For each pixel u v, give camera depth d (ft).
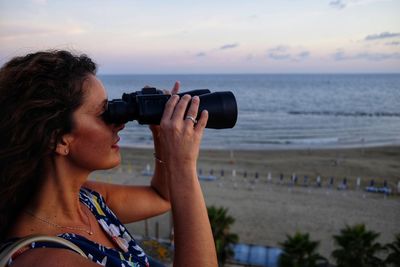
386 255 70.18
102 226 4.93
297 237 57.62
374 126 248.11
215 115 4.41
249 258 58.85
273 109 340.39
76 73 4.07
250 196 101.24
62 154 4.11
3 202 3.93
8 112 3.69
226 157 152.25
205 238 3.86
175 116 4.08
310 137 209.46
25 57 4.11
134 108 4.43
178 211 3.93
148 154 157.89
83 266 3.47
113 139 4.48
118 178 118.01
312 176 123.03
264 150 169.58
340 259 57.21
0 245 3.80
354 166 136.56
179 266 3.76
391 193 105.70
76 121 4.02
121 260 4.48
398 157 151.84
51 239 3.63
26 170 3.83
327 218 86.53
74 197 4.49
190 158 4.02
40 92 3.76
